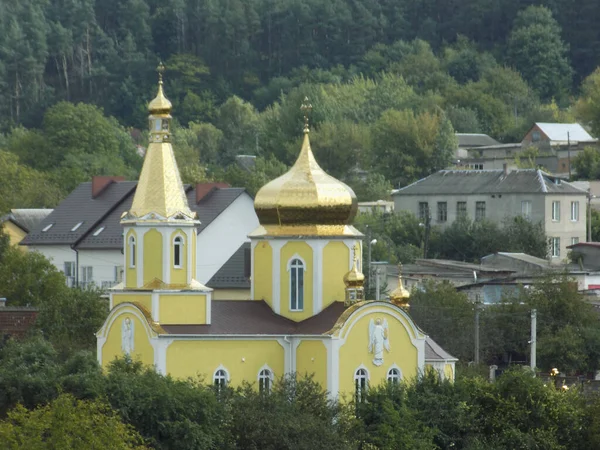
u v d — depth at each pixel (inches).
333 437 5999.0
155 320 6589.6
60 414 5260.8
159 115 6747.1
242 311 6815.9
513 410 6515.8
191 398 5880.9
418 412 6368.1
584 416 6609.3
